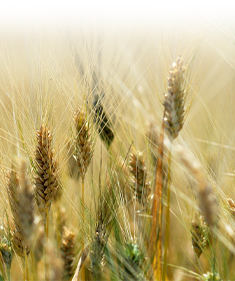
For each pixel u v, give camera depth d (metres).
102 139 0.81
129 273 0.71
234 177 0.77
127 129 0.80
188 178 0.75
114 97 0.81
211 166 0.80
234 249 0.74
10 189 0.70
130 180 0.77
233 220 0.74
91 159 0.77
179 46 0.75
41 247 0.77
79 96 0.77
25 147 0.74
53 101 0.75
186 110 0.73
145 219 0.74
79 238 0.76
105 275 0.76
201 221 0.74
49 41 0.75
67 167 0.81
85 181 0.79
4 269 0.72
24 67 0.78
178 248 0.84
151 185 0.78
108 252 0.73
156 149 0.78
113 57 0.82
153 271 0.72
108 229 0.74
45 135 0.73
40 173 0.73
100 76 0.80
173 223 0.86
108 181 0.76
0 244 0.73
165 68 0.75
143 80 0.86
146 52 0.82
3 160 0.74
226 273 0.73
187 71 0.73
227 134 0.85
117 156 0.79
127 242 0.72
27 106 0.75
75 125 0.75
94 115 0.80
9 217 0.74
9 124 0.77
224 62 1.06
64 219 0.78
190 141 0.79
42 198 0.73
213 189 0.74
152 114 0.81
